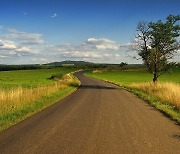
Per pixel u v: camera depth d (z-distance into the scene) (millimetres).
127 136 9977
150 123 12703
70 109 17359
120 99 24578
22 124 12211
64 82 47625
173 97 20875
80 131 10734
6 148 8266
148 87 34250
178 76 95625
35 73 115750
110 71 148000
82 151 7973
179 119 13562
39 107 18109
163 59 43438
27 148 8266
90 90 37094
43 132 10531
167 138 9789
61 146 8508
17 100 18688
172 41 42656
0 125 11953
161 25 42625
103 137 9773
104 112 16047
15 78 76000
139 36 44312
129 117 14336
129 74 118688
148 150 8211
